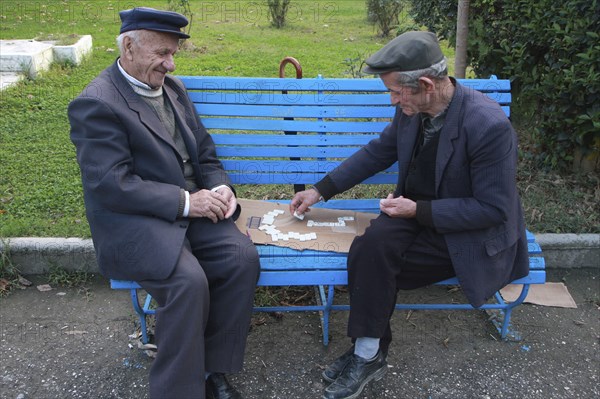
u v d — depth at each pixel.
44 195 4.03
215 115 3.30
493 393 2.77
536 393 2.78
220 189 2.92
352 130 3.37
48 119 5.29
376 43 8.87
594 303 3.43
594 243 3.65
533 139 4.43
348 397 2.64
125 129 2.61
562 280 3.62
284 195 4.13
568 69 3.87
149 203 2.57
